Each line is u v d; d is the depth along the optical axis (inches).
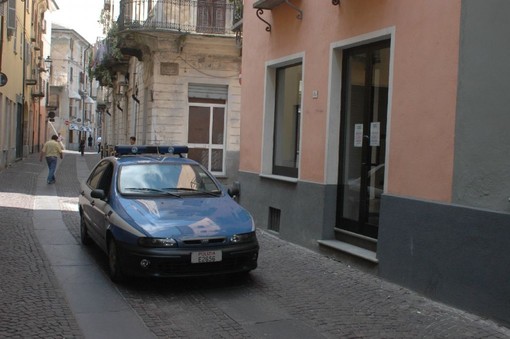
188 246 250.1
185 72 693.9
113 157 338.6
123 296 248.4
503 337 198.7
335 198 335.9
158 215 266.5
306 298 248.2
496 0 213.2
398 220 263.6
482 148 218.5
